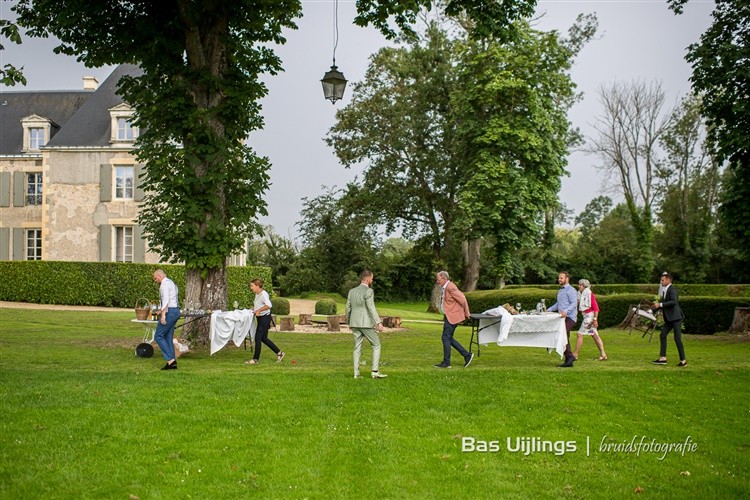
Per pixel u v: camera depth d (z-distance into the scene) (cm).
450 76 3328
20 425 739
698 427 833
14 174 3375
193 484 605
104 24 1452
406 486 620
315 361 1282
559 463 707
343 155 3509
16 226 3362
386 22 1506
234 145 1443
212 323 1296
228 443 718
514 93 2841
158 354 1336
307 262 4456
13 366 1113
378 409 866
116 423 766
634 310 2164
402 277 4762
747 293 3297
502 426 816
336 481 625
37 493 568
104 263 2812
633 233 4688
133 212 3191
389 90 3441
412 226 3681
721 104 1759
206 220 1398
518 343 1208
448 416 847
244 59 1520
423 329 2269
